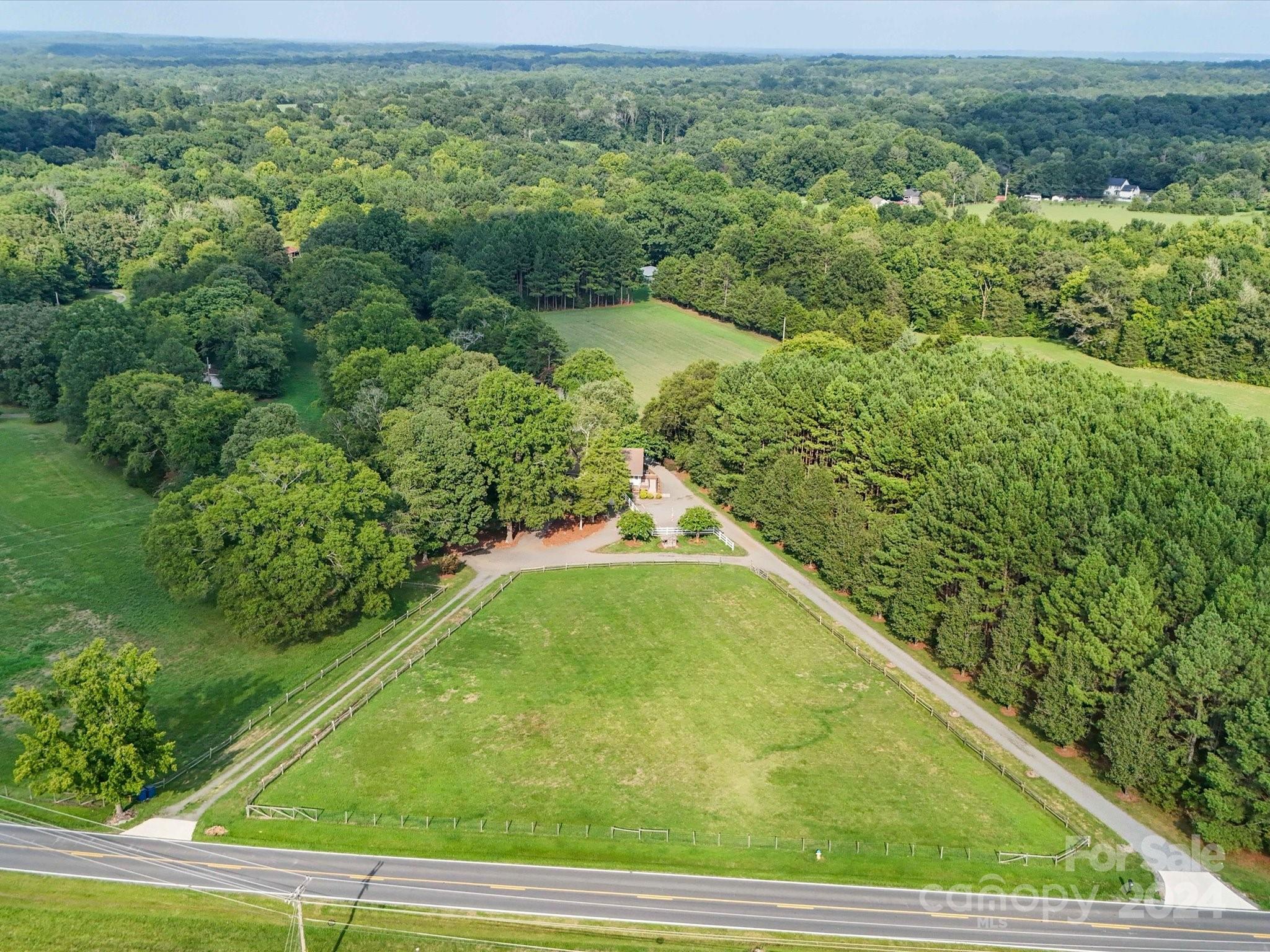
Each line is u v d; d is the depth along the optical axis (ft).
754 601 373.81
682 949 208.44
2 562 381.81
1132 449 325.42
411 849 237.45
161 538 326.65
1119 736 249.75
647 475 498.69
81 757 231.91
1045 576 294.46
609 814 251.60
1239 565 263.70
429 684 312.71
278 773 263.90
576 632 347.77
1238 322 573.74
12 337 540.93
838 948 209.36
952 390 413.80
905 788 264.31
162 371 506.48
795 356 479.00
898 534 337.31
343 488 341.82
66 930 208.85
